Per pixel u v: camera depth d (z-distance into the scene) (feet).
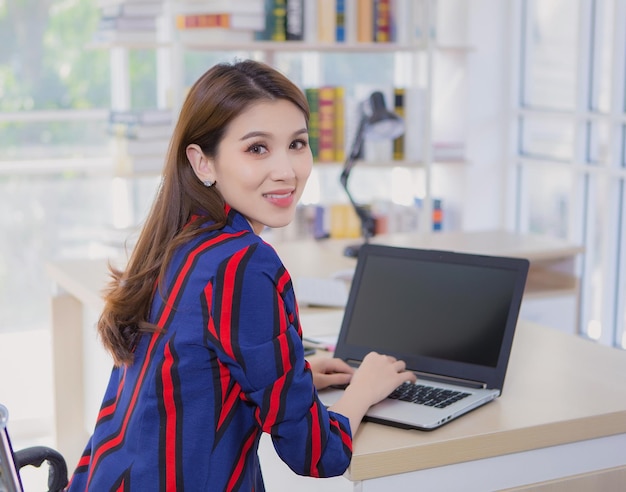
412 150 14.40
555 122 15.39
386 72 16.92
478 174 16.19
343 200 17.15
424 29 14.11
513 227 16.38
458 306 6.02
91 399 9.91
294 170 4.78
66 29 15.31
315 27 13.69
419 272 6.25
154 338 4.52
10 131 15.11
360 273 6.49
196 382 4.39
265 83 4.72
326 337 7.20
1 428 4.02
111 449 4.56
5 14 14.92
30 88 15.23
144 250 4.83
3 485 4.12
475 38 15.76
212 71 4.78
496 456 5.18
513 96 16.02
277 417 4.39
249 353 4.33
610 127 13.91
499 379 5.72
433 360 5.98
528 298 10.69
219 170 4.74
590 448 5.47
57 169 15.52
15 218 15.42
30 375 14.10
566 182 15.19
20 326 15.76
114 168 13.53
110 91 15.80
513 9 15.78
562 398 5.71
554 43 15.31
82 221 15.87
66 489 5.52
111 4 13.32
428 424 5.08
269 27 13.48
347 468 4.78
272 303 4.43
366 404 5.16
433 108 16.17
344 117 13.92
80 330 10.08
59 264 9.80
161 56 15.99
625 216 14.07
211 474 4.40
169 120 13.30
